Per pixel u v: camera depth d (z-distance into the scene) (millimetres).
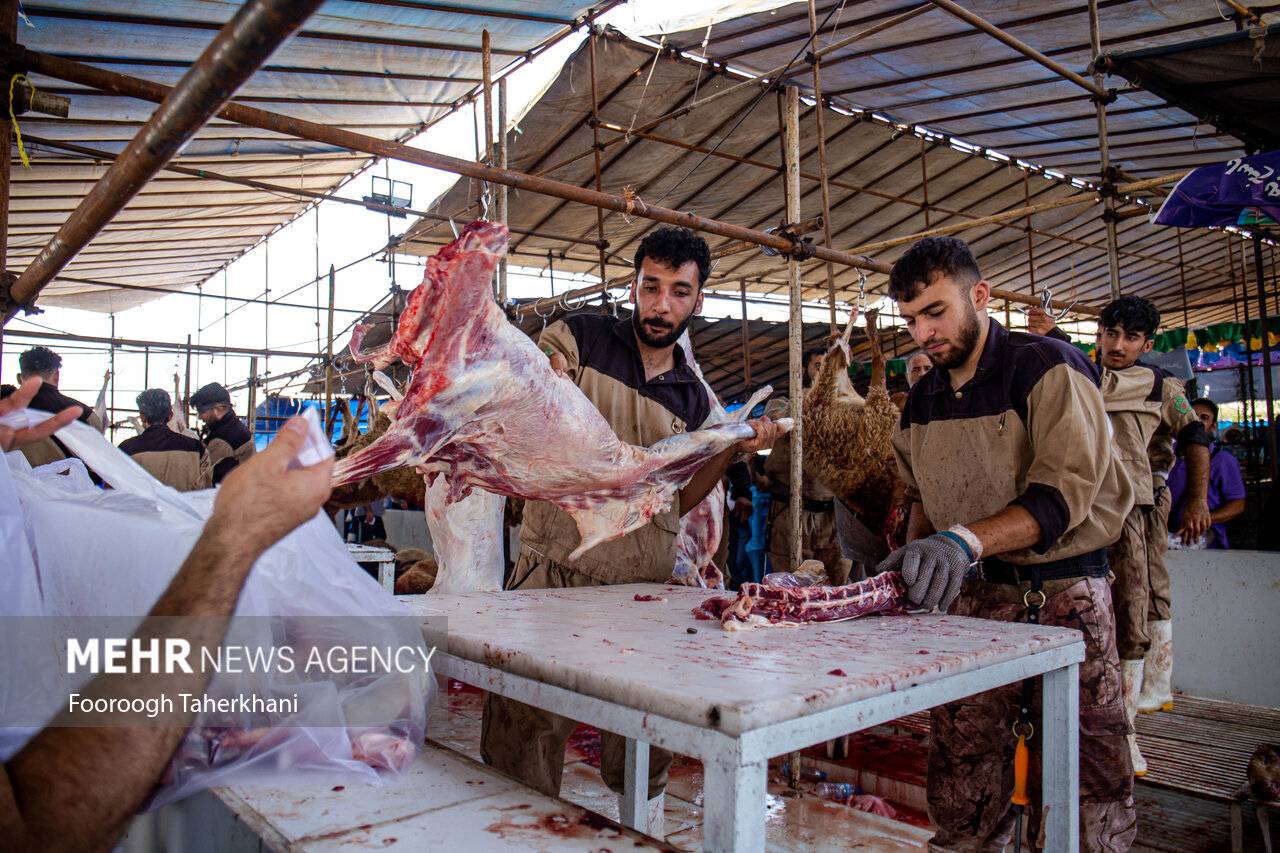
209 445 5789
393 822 1069
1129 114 6750
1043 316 3570
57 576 1178
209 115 1083
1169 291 12328
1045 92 6469
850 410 3486
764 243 3199
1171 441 3693
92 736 797
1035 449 1936
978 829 2090
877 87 6605
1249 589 3969
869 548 3666
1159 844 2756
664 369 2568
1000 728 2061
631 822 2229
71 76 2020
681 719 1010
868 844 2734
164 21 4492
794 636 1451
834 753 3539
